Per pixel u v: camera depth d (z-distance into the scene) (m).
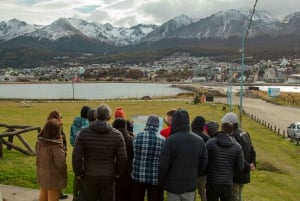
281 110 81.31
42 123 44.94
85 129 8.05
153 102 95.50
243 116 65.75
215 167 8.76
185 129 8.09
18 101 98.75
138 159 8.73
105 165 7.98
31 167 15.41
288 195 19.61
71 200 11.58
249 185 20.44
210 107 81.25
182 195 8.02
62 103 89.00
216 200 8.93
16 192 12.31
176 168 7.94
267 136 43.97
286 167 28.00
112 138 8.00
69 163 17.19
